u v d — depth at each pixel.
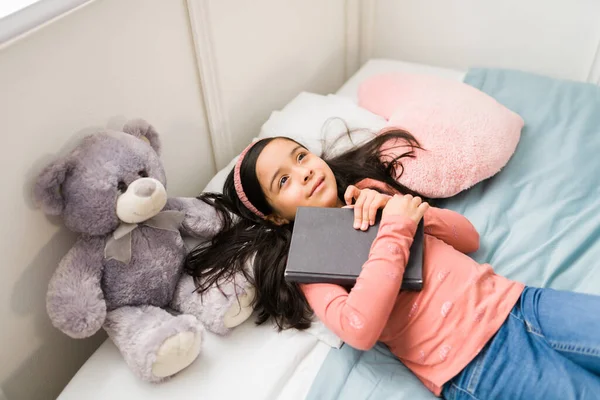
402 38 2.00
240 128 1.56
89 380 1.01
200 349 1.01
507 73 1.67
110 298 1.03
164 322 0.99
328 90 2.04
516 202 1.31
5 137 0.91
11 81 0.90
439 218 1.13
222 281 1.08
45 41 0.95
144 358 0.95
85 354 1.22
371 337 0.94
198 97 1.39
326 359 1.03
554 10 1.69
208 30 1.31
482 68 1.70
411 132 1.33
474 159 1.29
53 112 0.99
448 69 1.78
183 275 1.13
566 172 1.34
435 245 1.07
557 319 0.95
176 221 1.09
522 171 1.36
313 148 1.39
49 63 0.96
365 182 1.25
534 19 1.74
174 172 1.38
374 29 2.03
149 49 1.18
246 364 1.02
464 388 0.95
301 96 1.58
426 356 0.98
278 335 1.08
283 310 1.08
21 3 0.91
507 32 1.80
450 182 1.27
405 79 1.55
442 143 1.30
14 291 1.00
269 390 0.98
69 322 0.96
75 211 0.96
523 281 1.14
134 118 1.15
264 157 1.16
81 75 1.04
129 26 1.12
